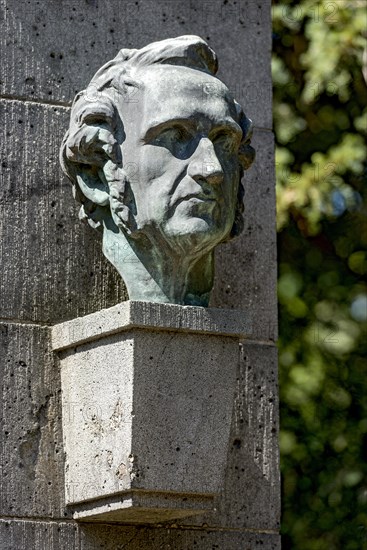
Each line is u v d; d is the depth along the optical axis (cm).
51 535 767
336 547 1343
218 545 804
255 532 816
